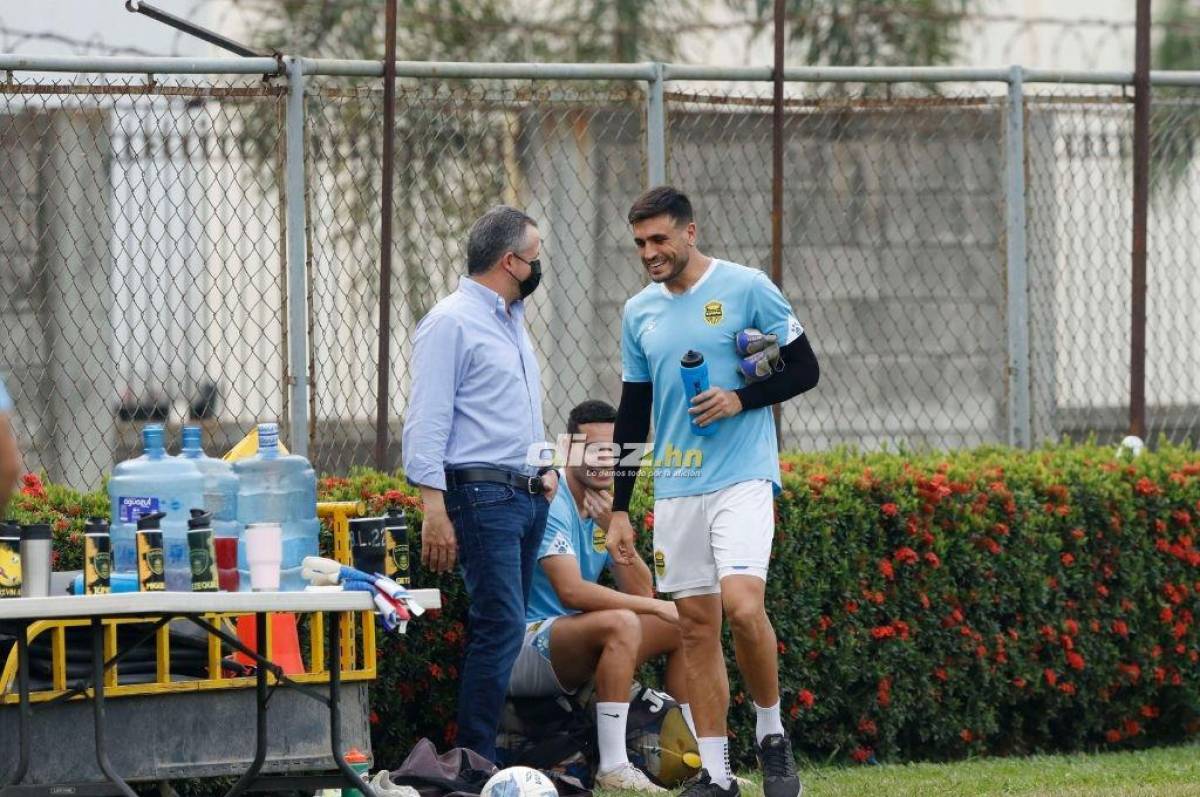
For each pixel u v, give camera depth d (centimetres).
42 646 1819
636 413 2166
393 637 2364
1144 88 2877
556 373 2997
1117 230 3080
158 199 2520
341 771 1792
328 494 2386
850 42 4400
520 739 2342
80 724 1795
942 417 3594
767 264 3388
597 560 2431
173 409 2781
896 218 3525
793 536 2539
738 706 2531
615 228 3216
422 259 2878
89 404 2753
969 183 3566
